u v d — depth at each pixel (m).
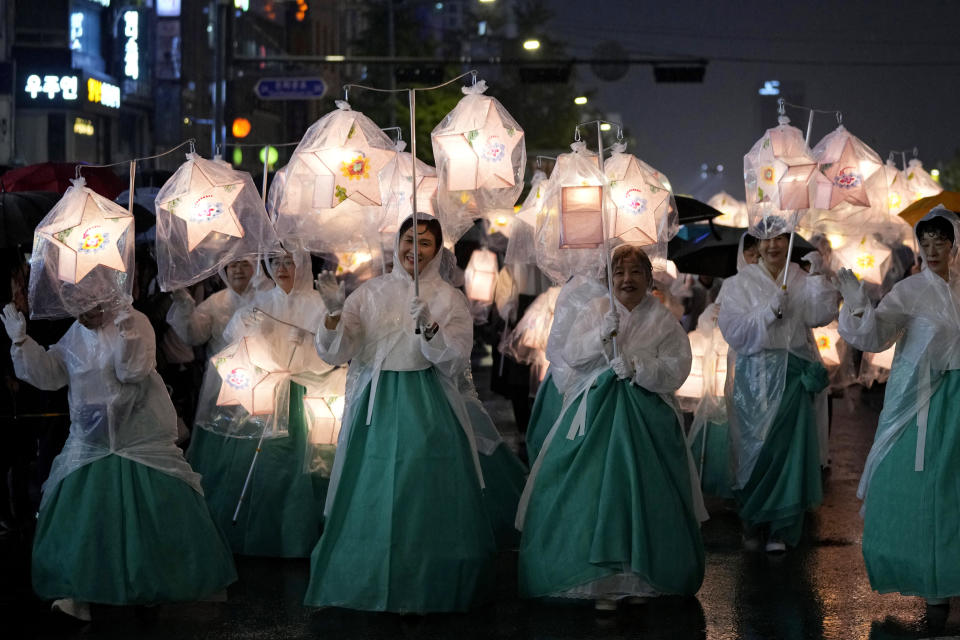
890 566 6.52
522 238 9.31
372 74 39.19
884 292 11.68
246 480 7.82
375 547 6.30
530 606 6.66
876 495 6.63
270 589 7.05
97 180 10.73
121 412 6.35
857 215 8.79
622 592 6.49
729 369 8.21
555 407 9.13
